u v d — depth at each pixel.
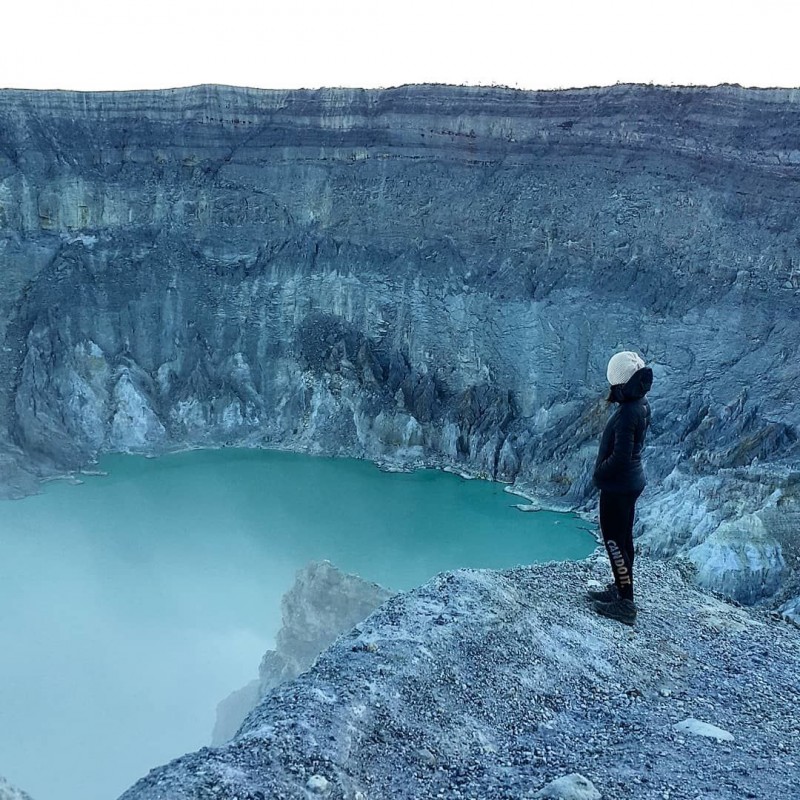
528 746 7.63
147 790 6.27
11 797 5.86
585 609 10.59
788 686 9.46
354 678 8.01
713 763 7.46
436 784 6.90
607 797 6.71
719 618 11.34
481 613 9.48
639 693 8.92
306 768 6.62
